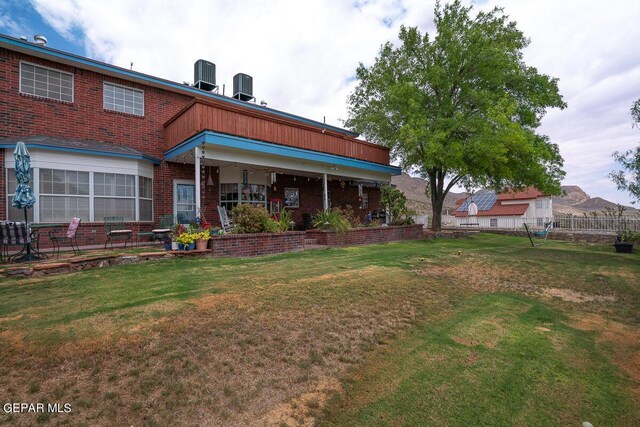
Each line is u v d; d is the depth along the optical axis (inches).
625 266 335.0
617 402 103.0
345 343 134.7
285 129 441.1
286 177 602.2
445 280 248.8
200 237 306.7
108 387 97.5
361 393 102.0
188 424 84.4
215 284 207.5
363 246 445.7
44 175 334.0
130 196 393.7
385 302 188.1
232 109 382.0
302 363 117.0
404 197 634.2
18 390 94.7
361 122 702.5
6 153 334.3
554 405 100.2
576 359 129.3
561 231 698.8
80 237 354.6
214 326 142.2
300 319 155.9
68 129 391.9
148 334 131.5
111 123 422.3
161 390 97.3
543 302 203.5
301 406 94.4
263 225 351.9
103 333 131.0
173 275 229.1
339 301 184.7
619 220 653.9
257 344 129.0
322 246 409.4
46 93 380.5
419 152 607.5
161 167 451.2
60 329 133.5
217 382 103.0
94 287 194.7
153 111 459.5
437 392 103.7
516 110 593.3
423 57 631.8
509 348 136.4
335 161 510.6
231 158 393.1
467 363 122.6
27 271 219.0
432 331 151.2
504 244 553.3
